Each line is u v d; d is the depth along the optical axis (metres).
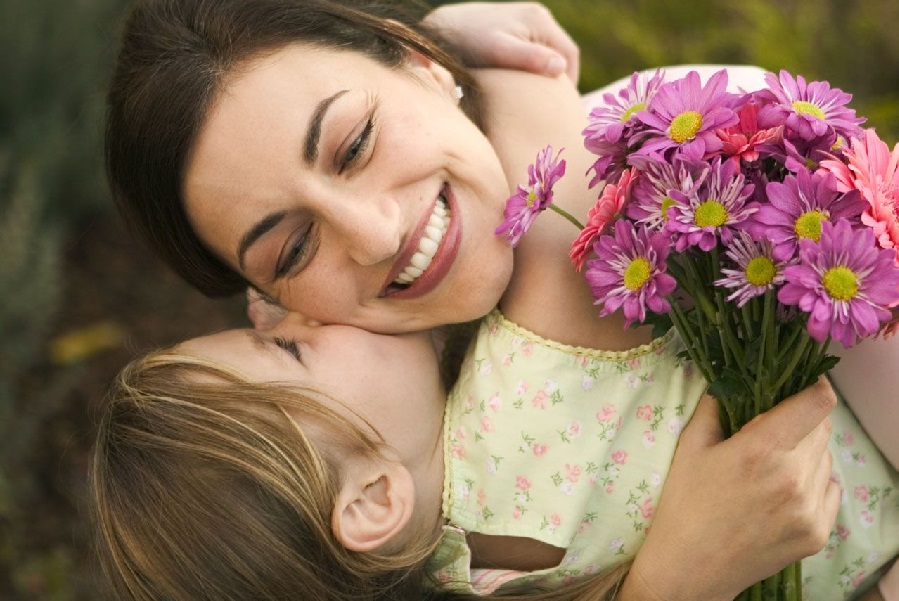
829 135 1.36
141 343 3.38
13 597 2.70
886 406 1.69
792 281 1.23
